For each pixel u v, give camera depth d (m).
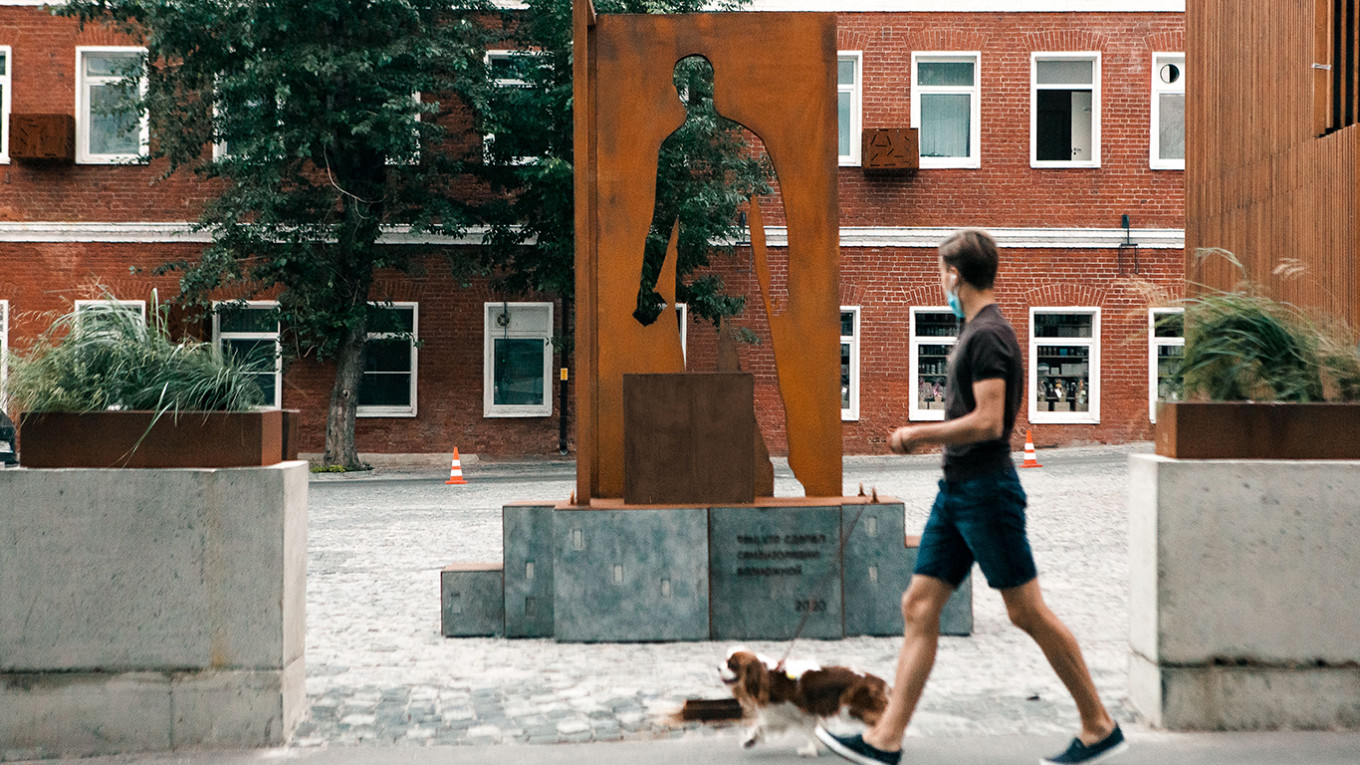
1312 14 8.34
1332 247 7.97
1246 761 3.79
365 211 18.41
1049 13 21.25
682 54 6.64
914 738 4.13
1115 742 3.55
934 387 21.41
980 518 3.52
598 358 6.63
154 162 20.86
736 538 5.97
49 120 20.53
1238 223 9.64
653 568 5.93
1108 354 21.23
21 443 4.18
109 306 4.48
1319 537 4.11
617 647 5.81
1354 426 4.18
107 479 4.13
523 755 4.00
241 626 4.16
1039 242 21.28
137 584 4.14
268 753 4.06
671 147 18.17
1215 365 4.38
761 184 19.31
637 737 4.22
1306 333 4.42
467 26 18.36
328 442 19.34
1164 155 21.48
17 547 4.13
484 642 6.00
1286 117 8.73
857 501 6.26
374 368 21.38
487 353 21.36
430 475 18.39
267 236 18.38
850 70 21.45
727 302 19.11
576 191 6.17
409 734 4.29
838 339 6.59
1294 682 4.12
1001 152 21.33
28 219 20.89
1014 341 3.56
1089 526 10.61
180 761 4.02
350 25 17.84
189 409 4.25
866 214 21.28
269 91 17.62
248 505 4.16
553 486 15.92
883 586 6.11
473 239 21.16
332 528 11.09
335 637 6.15
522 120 18.81
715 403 6.02
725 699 4.48
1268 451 4.19
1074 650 3.55
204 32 17.50
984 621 6.53
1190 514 4.13
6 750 4.12
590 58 6.68
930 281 21.33
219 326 20.53
